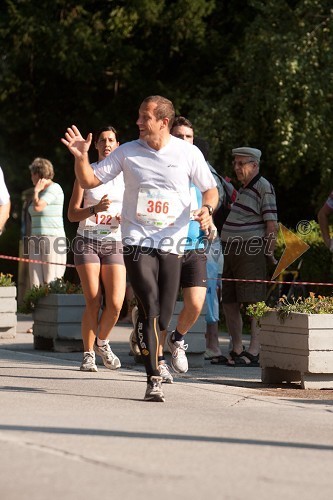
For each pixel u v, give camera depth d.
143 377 19.84
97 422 14.18
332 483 11.04
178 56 50.12
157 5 47.81
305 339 18.67
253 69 42.56
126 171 16.80
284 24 42.59
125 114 50.41
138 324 16.66
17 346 26.48
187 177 16.84
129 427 13.86
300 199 47.88
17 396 16.72
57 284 25.44
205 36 48.72
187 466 11.52
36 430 13.36
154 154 16.69
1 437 12.83
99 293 20.11
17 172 51.75
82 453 11.98
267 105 41.00
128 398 16.91
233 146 43.28
